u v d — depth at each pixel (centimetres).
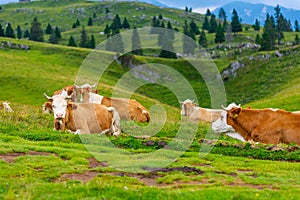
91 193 1219
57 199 1170
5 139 1958
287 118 2180
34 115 2639
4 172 1385
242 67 11594
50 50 11750
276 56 11569
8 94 6794
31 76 7606
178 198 1200
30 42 12425
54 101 2230
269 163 1717
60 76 8344
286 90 8162
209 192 1241
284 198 1204
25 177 1348
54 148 1775
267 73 10838
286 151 1897
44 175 1391
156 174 1488
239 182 1400
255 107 5625
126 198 1202
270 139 2181
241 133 2306
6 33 17712
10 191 1201
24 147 1744
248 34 18475
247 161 1761
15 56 10244
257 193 1243
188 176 1459
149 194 1227
